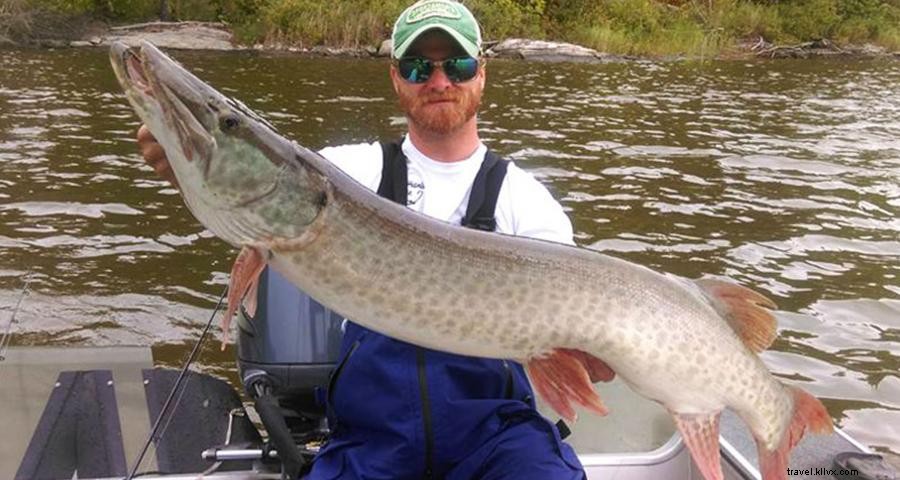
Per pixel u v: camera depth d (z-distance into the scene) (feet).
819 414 3.93
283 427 4.08
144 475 4.13
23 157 15.69
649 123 22.71
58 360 4.95
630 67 37.60
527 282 3.58
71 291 9.51
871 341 9.15
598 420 5.21
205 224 3.56
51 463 4.11
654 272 3.77
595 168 16.89
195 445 4.42
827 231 13.25
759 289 10.60
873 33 52.47
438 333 3.58
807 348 8.91
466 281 3.55
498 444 3.89
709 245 12.27
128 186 14.01
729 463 4.71
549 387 3.66
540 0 42.88
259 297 4.47
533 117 22.76
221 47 36.04
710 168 17.47
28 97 22.27
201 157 3.38
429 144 4.35
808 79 35.96
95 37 34.99
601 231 12.67
